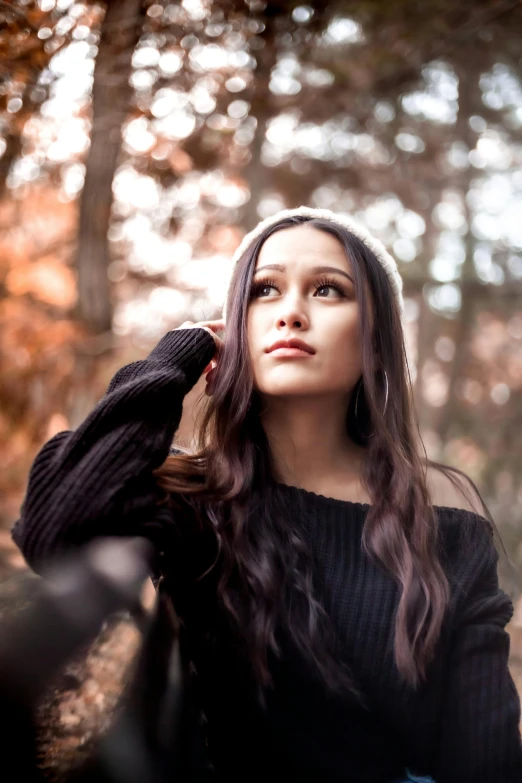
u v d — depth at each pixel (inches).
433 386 223.3
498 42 104.1
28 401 108.4
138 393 37.9
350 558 41.1
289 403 43.2
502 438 172.6
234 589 38.9
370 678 38.3
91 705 28.7
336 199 185.3
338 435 45.5
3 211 122.2
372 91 105.8
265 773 37.6
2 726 26.2
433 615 39.1
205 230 156.6
